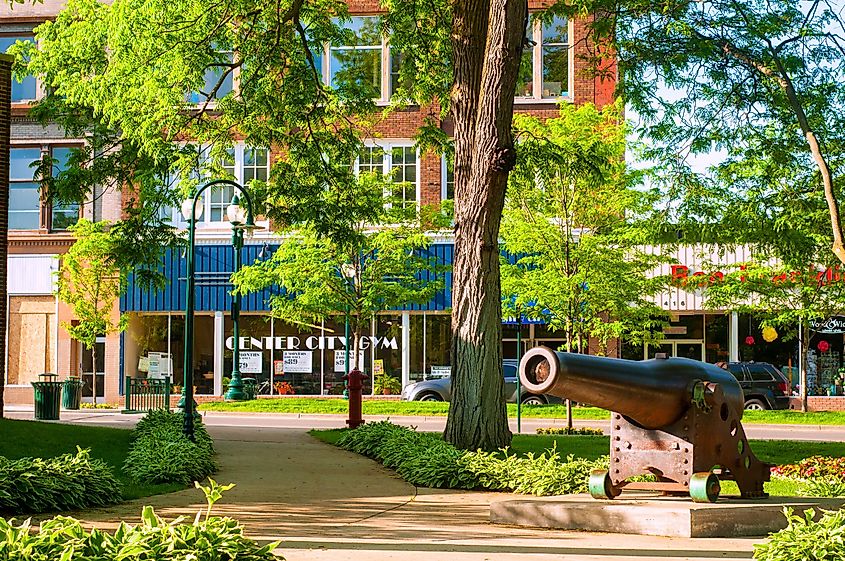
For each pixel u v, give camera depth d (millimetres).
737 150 20250
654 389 9516
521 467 13297
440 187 37188
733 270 34594
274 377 38000
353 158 24578
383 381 37312
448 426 16203
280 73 22266
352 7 37031
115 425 24922
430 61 21875
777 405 33375
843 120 19328
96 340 38219
